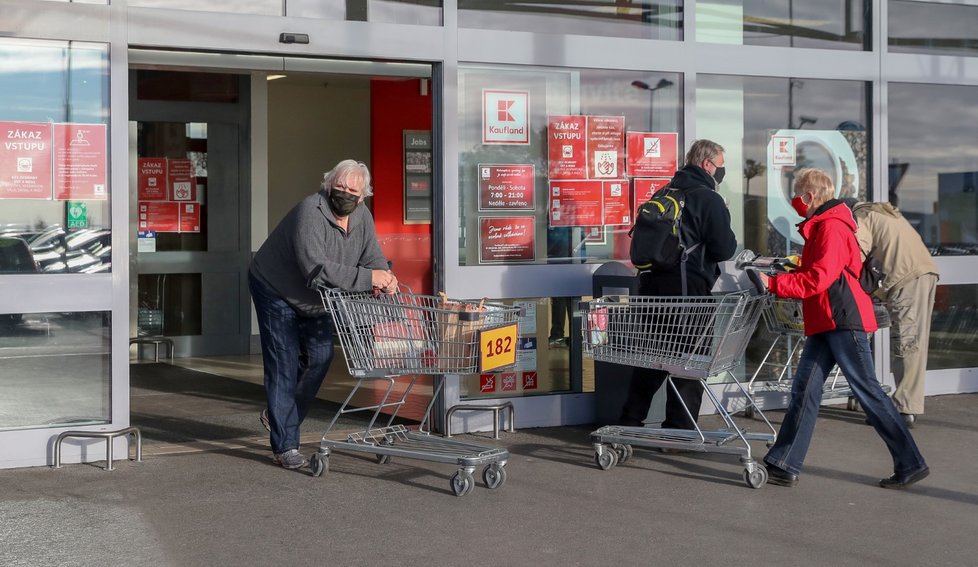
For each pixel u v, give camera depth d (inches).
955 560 168.1
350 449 223.0
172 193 445.7
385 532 182.1
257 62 253.0
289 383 230.5
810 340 217.6
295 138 549.3
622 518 191.6
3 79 227.8
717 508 199.0
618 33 283.6
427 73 267.3
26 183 230.2
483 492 210.4
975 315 323.9
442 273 265.9
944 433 267.9
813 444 256.8
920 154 319.0
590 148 280.1
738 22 297.0
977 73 321.7
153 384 365.1
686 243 235.1
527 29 273.9
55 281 231.0
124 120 235.6
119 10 234.1
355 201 225.1
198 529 183.5
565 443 257.3
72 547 173.0
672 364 219.9
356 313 218.5
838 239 209.9
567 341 279.6
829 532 183.3
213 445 253.6
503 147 272.1
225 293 454.9
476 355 216.4
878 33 308.5
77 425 235.1
